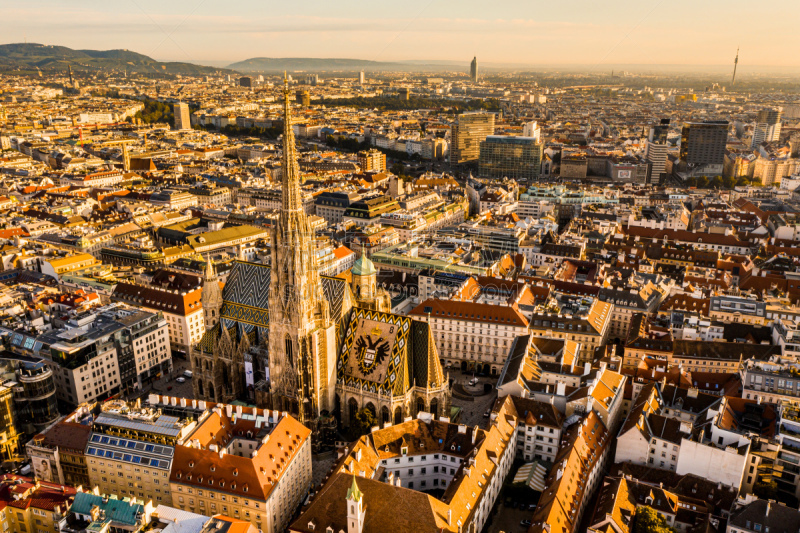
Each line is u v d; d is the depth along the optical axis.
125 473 186.12
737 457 186.50
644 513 169.00
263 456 179.12
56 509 157.88
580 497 179.62
